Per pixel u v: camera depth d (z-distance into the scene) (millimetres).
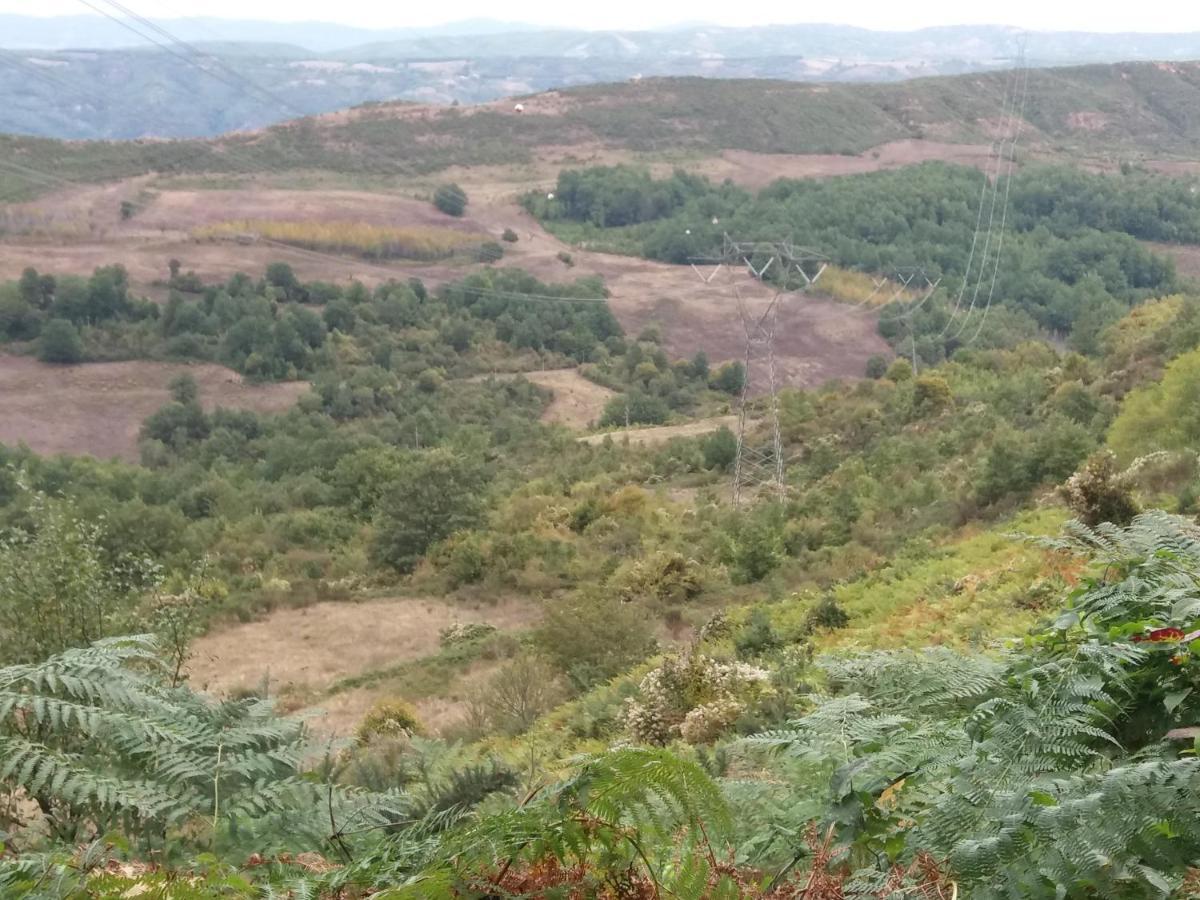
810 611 18688
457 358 112812
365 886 2242
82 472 74125
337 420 97312
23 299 108875
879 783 2488
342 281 127375
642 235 160875
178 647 10281
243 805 2920
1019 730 2451
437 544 43812
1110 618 3137
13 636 10195
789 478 53719
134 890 2227
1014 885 1884
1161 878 1841
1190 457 19578
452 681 27328
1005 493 27375
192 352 108000
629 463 69688
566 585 39188
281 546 50875
